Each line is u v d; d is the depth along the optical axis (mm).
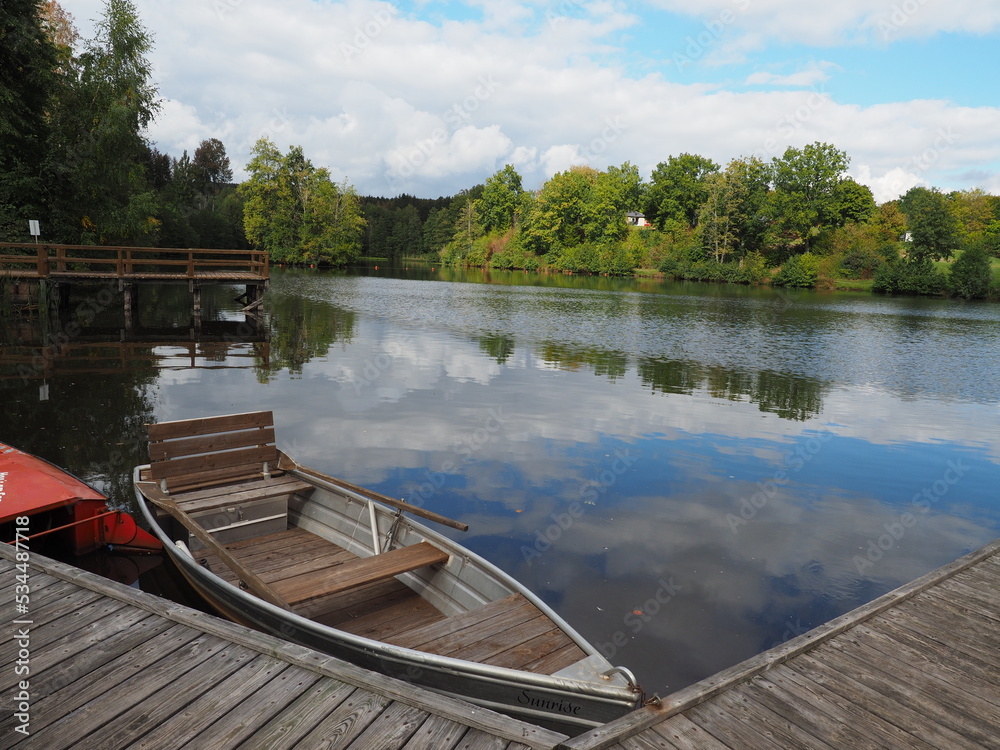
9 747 2754
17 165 23688
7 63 23672
